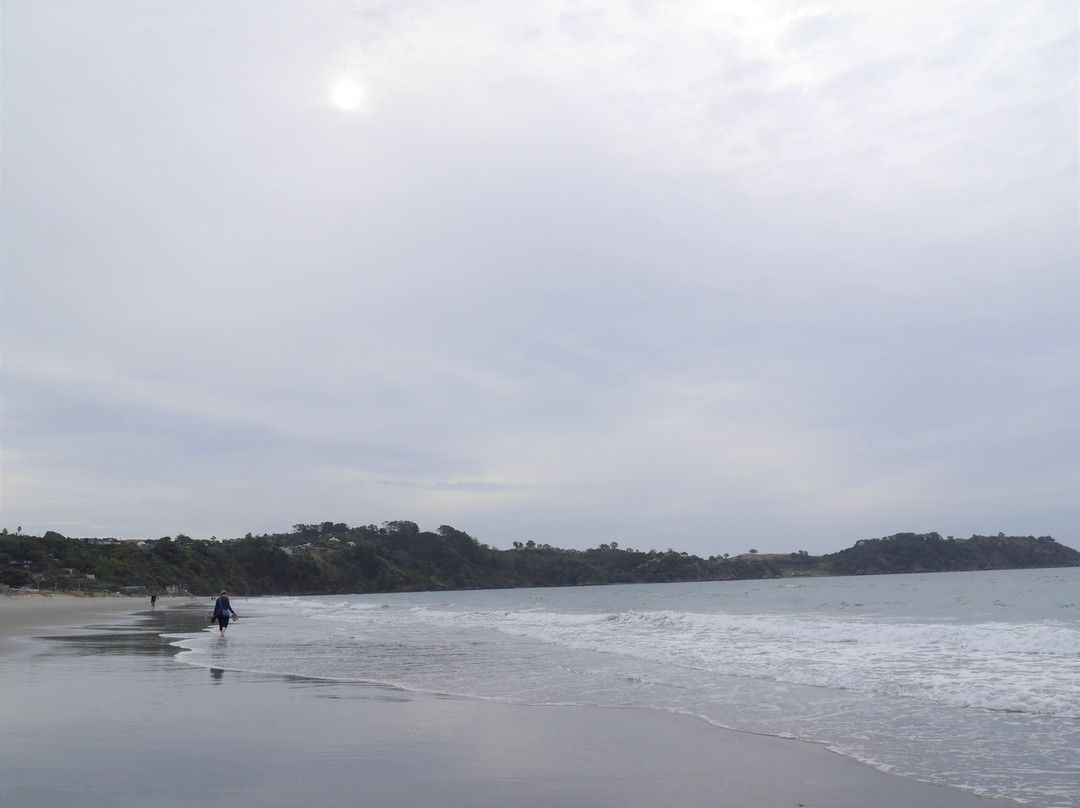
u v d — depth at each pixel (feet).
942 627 68.08
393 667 50.31
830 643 61.46
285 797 19.20
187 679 42.63
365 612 167.53
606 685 41.04
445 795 19.65
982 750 25.17
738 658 52.16
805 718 31.07
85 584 336.29
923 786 21.03
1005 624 76.48
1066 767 22.93
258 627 101.71
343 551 610.65
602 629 84.58
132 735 26.43
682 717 31.35
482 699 35.96
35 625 101.14
